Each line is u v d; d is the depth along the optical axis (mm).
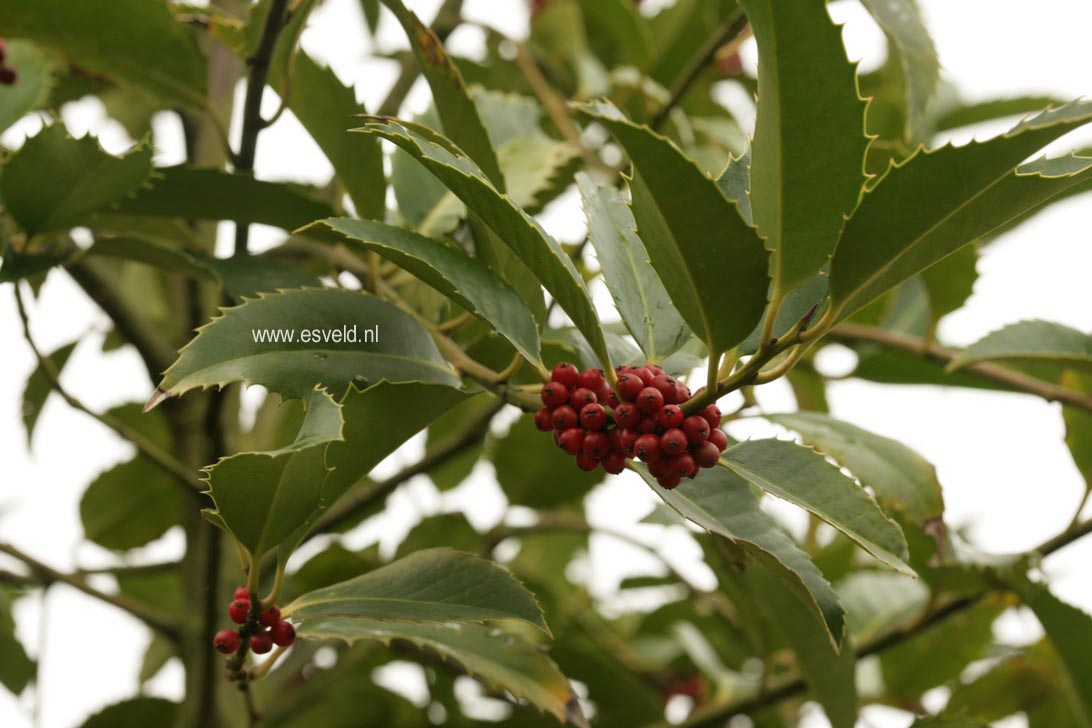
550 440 1368
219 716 1195
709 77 1593
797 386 1342
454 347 1075
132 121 1437
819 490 1015
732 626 1288
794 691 1232
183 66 1154
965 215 974
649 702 1332
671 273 984
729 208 958
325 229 1010
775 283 989
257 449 1289
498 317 1020
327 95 1098
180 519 1380
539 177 1243
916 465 1128
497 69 1566
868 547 996
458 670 1289
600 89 1529
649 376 998
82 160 1082
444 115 1083
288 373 1021
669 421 984
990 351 1199
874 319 1305
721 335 986
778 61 961
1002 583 1187
